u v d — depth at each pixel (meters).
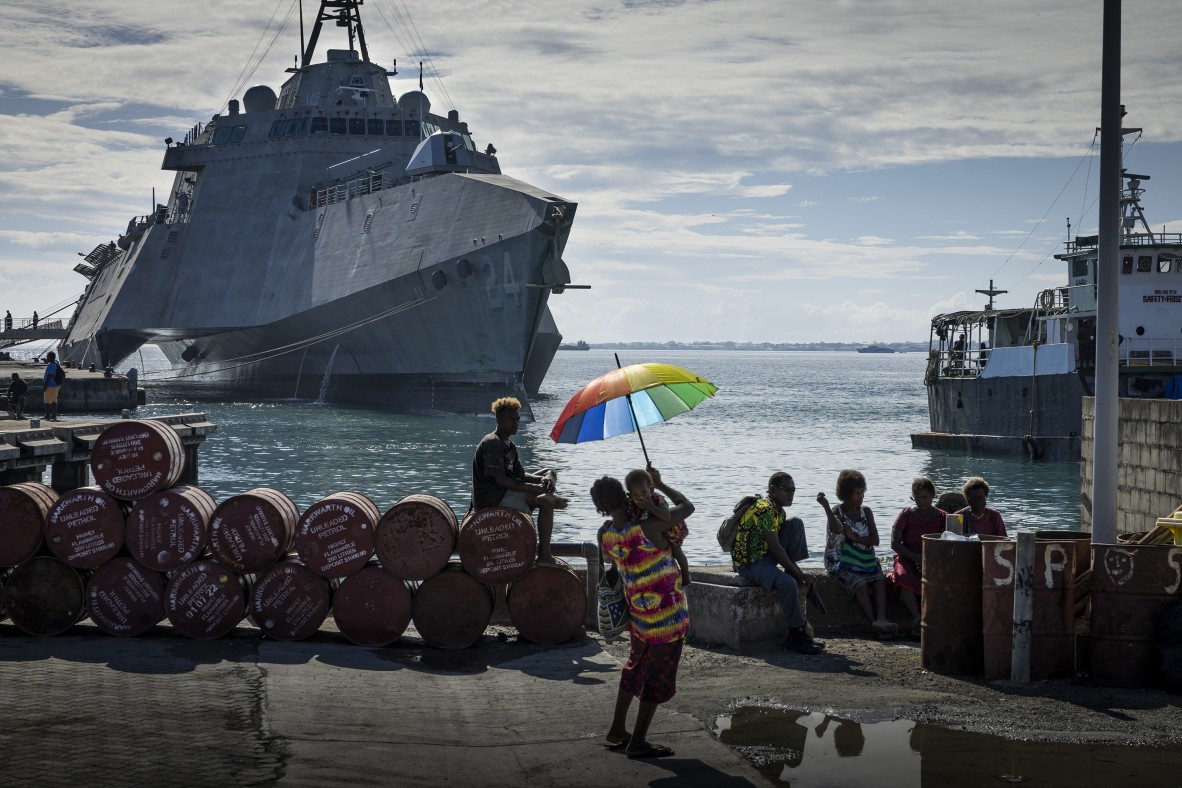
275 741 6.65
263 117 69.94
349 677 8.50
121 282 73.06
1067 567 8.42
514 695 8.03
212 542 9.81
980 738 6.87
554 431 8.90
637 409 9.01
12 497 9.88
